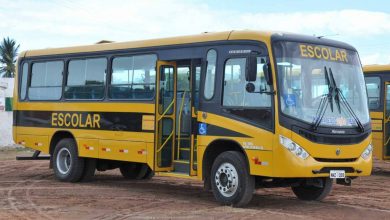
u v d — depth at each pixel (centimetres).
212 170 1101
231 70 1082
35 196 1220
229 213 1012
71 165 1442
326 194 1167
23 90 1582
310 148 1001
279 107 997
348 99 1080
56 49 1506
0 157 2284
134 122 1267
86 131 1394
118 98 1320
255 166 1023
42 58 1536
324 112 1032
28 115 1559
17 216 993
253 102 1036
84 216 992
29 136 1553
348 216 1007
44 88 1523
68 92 1455
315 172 1000
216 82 1105
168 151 1219
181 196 1234
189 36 1184
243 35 1071
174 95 1216
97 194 1255
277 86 1004
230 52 1087
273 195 1272
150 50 1253
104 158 1342
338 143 1029
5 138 2698
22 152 2509
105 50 1369
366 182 1555
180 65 1212
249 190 1045
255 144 1024
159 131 1219
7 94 2709
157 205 1107
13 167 1892
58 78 1488
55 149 1487
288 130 991
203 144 1116
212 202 1145
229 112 1074
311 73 1048
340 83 1080
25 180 1509
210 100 1111
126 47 1315
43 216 992
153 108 1224
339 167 1029
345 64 1105
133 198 1199
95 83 1387
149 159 1226
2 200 1166
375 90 1752
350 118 1062
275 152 991
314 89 1042
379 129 1734
